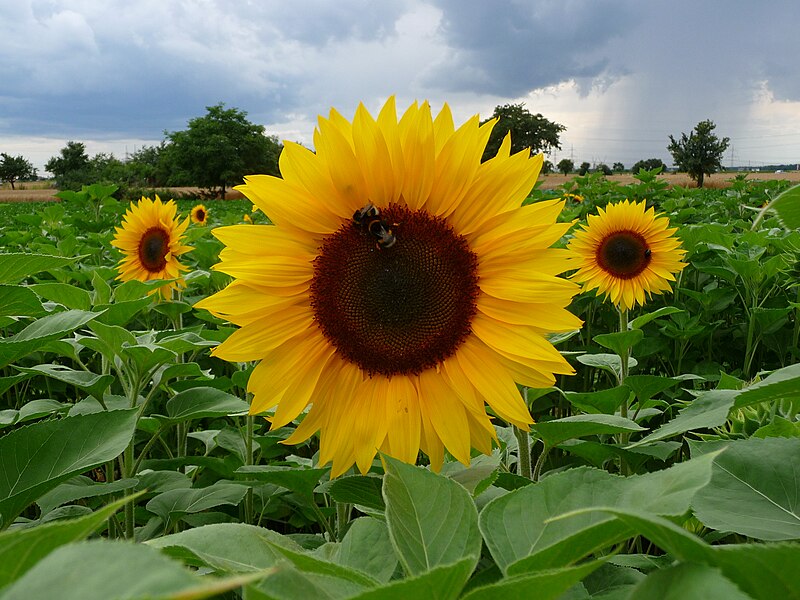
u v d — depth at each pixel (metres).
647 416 0.62
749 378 1.04
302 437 0.42
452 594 0.15
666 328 1.05
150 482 0.53
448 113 0.42
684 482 0.19
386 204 0.41
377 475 0.40
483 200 0.41
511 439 0.57
